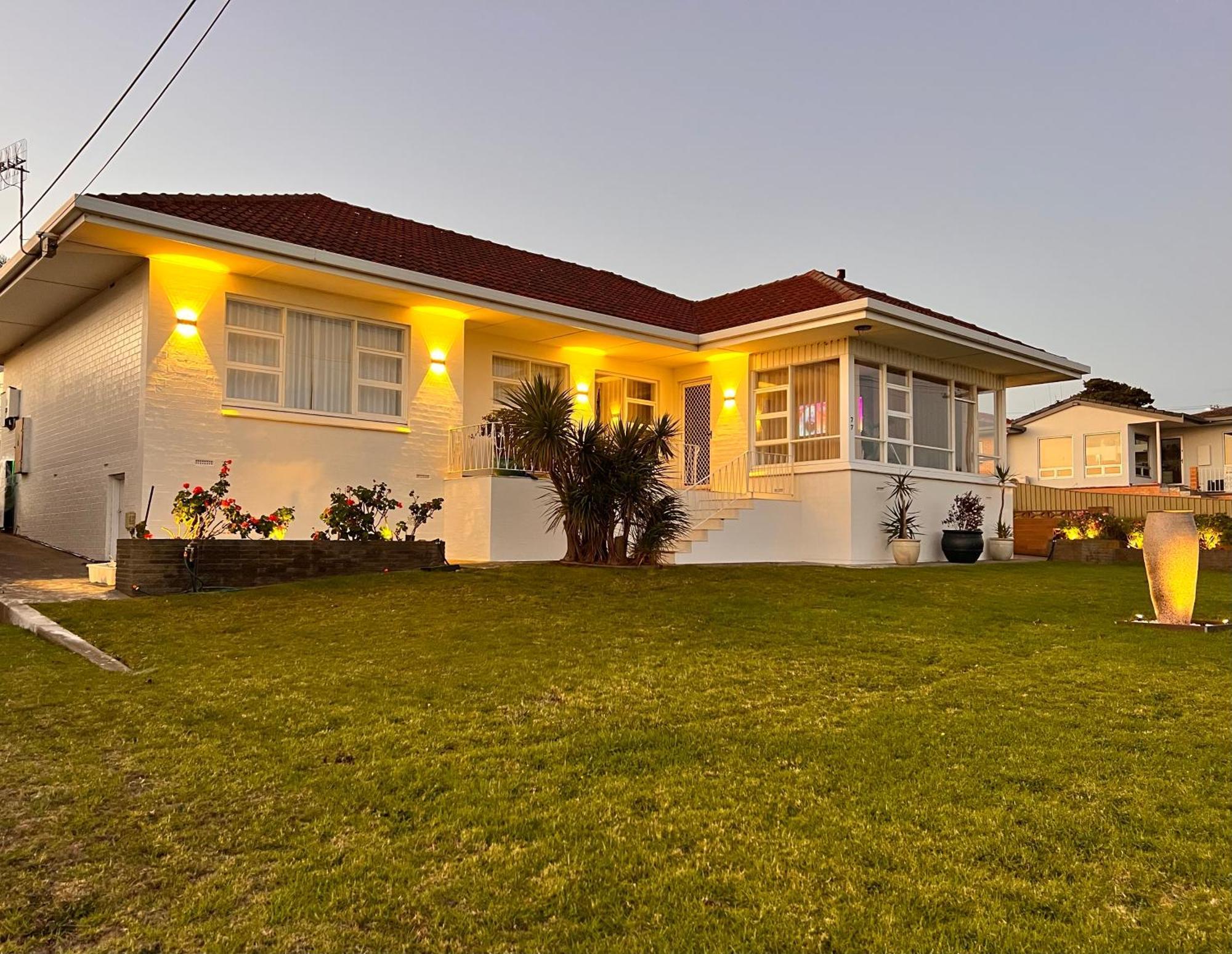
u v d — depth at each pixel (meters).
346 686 5.84
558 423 11.74
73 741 4.75
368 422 13.72
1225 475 32.72
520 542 13.77
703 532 14.35
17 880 3.22
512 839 3.49
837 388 15.93
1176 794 3.83
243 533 10.87
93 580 11.03
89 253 11.59
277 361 12.98
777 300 18.55
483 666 6.39
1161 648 7.09
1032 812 3.65
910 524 16.20
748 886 3.06
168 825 3.68
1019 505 24.47
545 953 2.69
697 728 4.89
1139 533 17.83
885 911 2.88
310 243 12.91
